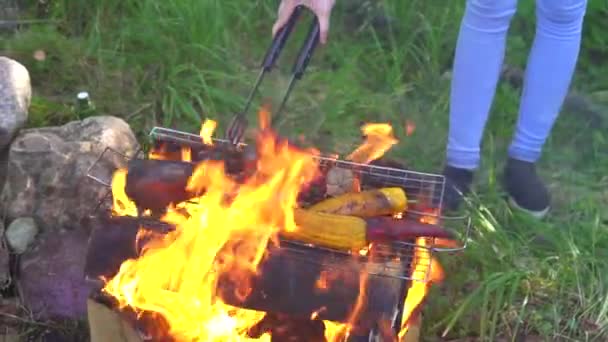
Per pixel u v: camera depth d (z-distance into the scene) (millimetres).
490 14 3744
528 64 4105
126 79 4977
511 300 3840
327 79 5180
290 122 4828
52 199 3930
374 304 2992
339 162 3527
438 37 5367
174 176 3160
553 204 4527
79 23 5406
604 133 5008
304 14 5430
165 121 4738
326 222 3078
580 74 5418
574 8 3838
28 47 5043
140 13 5367
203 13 5223
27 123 4492
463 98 3986
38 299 3756
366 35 5539
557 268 4035
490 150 4723
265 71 3285
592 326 3840
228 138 3432
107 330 3348
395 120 4945
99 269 3113
